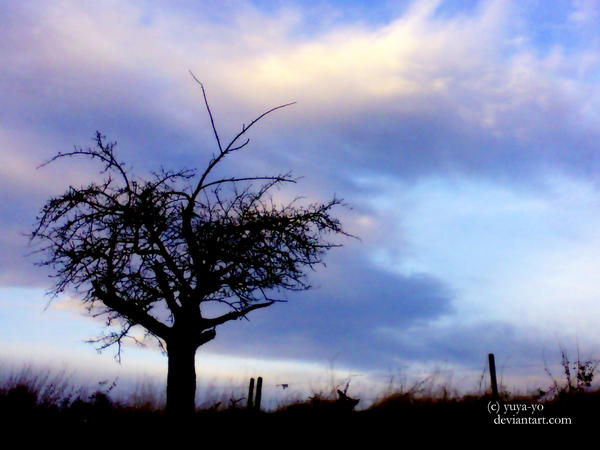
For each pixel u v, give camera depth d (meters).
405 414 12.65
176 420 11.63
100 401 13.34
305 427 12.51
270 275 12.45
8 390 12.97
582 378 12.65
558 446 10.55
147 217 12.11
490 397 12.84
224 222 12.72
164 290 12.30
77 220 12.04
